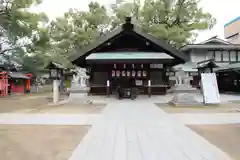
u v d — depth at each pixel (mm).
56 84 12555
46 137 5301
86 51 15773
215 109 9898
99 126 6484
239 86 20219
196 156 3977
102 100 14234
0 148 4480
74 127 6391
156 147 4492
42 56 26609
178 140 4992
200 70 13062
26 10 23875
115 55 16094
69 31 25984
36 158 3928
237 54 24156
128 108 10375
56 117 7988
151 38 15688
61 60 23938
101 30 27531
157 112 9102
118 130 5973
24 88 26562
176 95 11445
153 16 25297
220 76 23703
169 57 15555
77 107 10844
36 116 8211
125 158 3883
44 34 25141
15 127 6387
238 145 4625
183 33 24016
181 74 12031
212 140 5004
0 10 22922
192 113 8789
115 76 17969
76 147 4531
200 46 23594
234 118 7656
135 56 15766
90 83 17969
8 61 26672
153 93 17922
